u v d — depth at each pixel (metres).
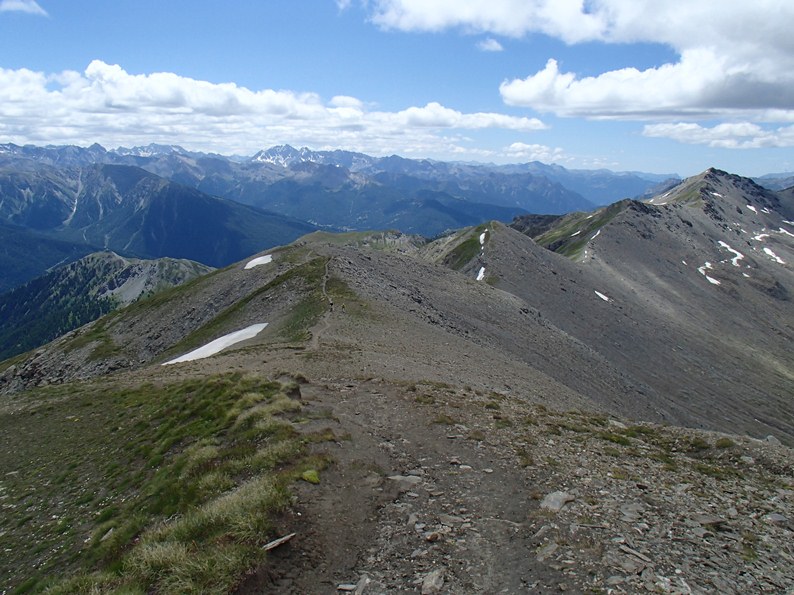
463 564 11.88
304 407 24.91
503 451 19.97
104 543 16.91
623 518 14.53
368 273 84.75
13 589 16.97
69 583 11.99
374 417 24.14
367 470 17.02
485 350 60.28
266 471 16.94
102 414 35.31
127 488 22.12
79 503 22.31
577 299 140.75
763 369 144.62
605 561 11.91
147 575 11.26
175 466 20.91
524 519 14.16
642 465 20.20
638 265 198.75
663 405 90.12
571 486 16.75
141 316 100.25
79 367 88.38
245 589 10.69
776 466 21.38
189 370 43.53
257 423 22.08
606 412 52.47
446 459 18.75
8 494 25.36
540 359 75.69
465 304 87.88
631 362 119.44
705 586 11.38
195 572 10.86
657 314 159.00
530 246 163.38
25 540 20.34
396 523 13.87
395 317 61.81
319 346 45.91
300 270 81.62
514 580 11.24
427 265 109.31
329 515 13.85
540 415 27.23
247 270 103.25
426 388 31.12
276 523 12.88
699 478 19.42
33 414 39.41
